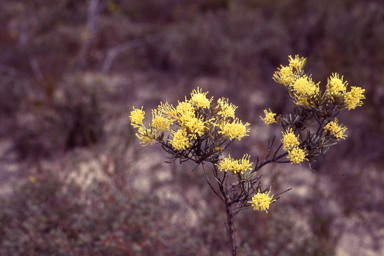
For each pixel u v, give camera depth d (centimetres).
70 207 295
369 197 380
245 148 470
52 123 478
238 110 560
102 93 547
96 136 485
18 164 448
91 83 553
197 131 104
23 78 638
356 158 427
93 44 811
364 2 689
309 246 280
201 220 297
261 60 681
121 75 775
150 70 803
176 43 781
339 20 648
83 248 237
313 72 580
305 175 432
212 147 112
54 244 238
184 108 107
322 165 436
